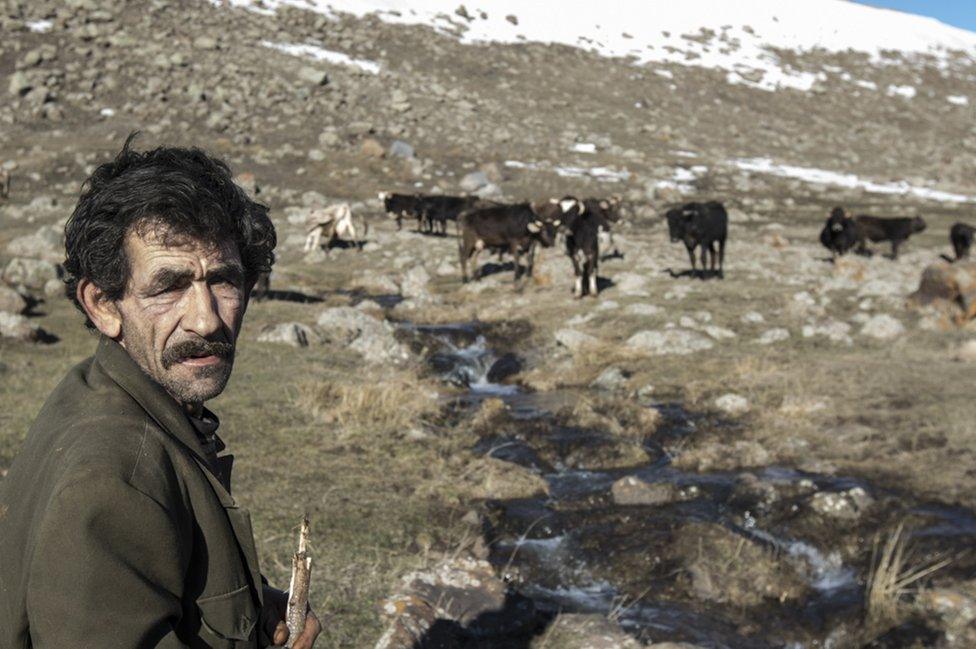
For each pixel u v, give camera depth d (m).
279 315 14.76
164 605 1.26
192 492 1.39
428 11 75.12
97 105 40.72
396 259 22.83
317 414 9.52
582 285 17.84
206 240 1.44
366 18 67.94
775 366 12.41
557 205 16.98
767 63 84.81
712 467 9.05
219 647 1.40
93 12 50.31
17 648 1.31
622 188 42.38
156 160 1.50
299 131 42.91
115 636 1.21
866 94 82.19
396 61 60.44
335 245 25.28
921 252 29.67
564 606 6.36
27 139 36.56
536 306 16.84
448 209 29.00
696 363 12.75
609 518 7.76
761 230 34.19
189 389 1.46
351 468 8.11
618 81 70.69
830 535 7.47
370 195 35.81
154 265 1.41
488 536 7.09
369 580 5.61
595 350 13.61
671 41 85.06
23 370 10.04
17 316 11.61
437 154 43.84
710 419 10.45
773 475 8.72
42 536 1.21
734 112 69.81
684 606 6.52
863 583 6.83
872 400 10.88
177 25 53.19
